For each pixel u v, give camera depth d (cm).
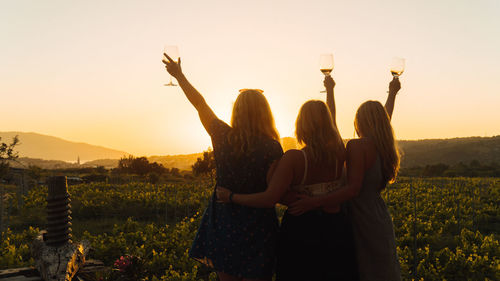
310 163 215
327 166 219
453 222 1196
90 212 1462
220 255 224
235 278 225
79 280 411
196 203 1638
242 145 212
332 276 216
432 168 5869
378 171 238
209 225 234
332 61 298
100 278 455
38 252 385
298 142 228
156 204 1562
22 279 374
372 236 237
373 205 240
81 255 409
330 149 217
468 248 780
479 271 634
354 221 242
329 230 219
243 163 214
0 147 2825
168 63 238
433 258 713
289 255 221
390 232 242
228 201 218
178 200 1656
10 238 916
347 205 248
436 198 1834
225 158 219
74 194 2067
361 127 246
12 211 1552
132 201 1728
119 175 4959
